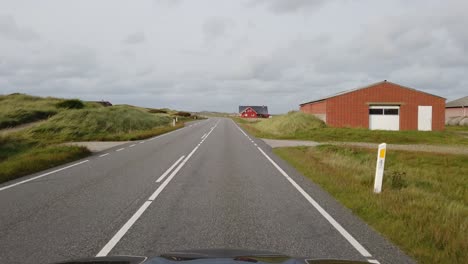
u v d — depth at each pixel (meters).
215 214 5.98
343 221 5.60
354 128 33.31
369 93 35.56
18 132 27.41
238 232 5.01
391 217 5.66
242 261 2.04
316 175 9.83
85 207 6.43
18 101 51.62
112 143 21.72
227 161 13.22
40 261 3.94
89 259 2.40
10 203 6.74
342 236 4.86
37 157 13.09
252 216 5.87
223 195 7.49
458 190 8.95
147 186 8.46
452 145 22.84
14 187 8.34
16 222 5.48
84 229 5.13
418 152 17.62
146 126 38.34
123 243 4.53
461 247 4.28
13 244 4.48
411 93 35.66
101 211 6.16
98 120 32.47
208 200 7.02
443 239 4.47
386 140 26.06
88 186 8.46
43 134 26.84
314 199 7.15
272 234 4.93
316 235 4.89
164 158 14.13
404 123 35.59
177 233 4.95
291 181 9.18
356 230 5.14
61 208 6.35
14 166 10.91
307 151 16.98
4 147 18.75
